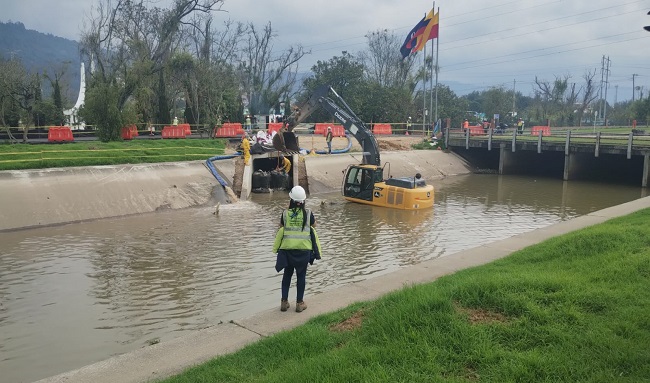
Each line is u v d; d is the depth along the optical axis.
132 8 43.69
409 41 46.31
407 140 44.47
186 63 42.78
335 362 5.25
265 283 11.84
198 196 22.81
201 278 12.21
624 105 118.00
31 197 18.66
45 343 8.79
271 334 7.03
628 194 28.56
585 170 37.31
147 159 25.23
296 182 27.28
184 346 6.75
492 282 6.96
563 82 86.50
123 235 16.59
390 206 22.44
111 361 6.39
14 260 13.73
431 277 9.62
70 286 11.70
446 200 25.56
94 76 40.97
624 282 7.15
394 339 5.75
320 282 11.93
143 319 9.79
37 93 39.62
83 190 20.03
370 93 59.50
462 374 5.02
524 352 5.29
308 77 66.12
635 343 5.28
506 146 38.34
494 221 19.88
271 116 49.91
